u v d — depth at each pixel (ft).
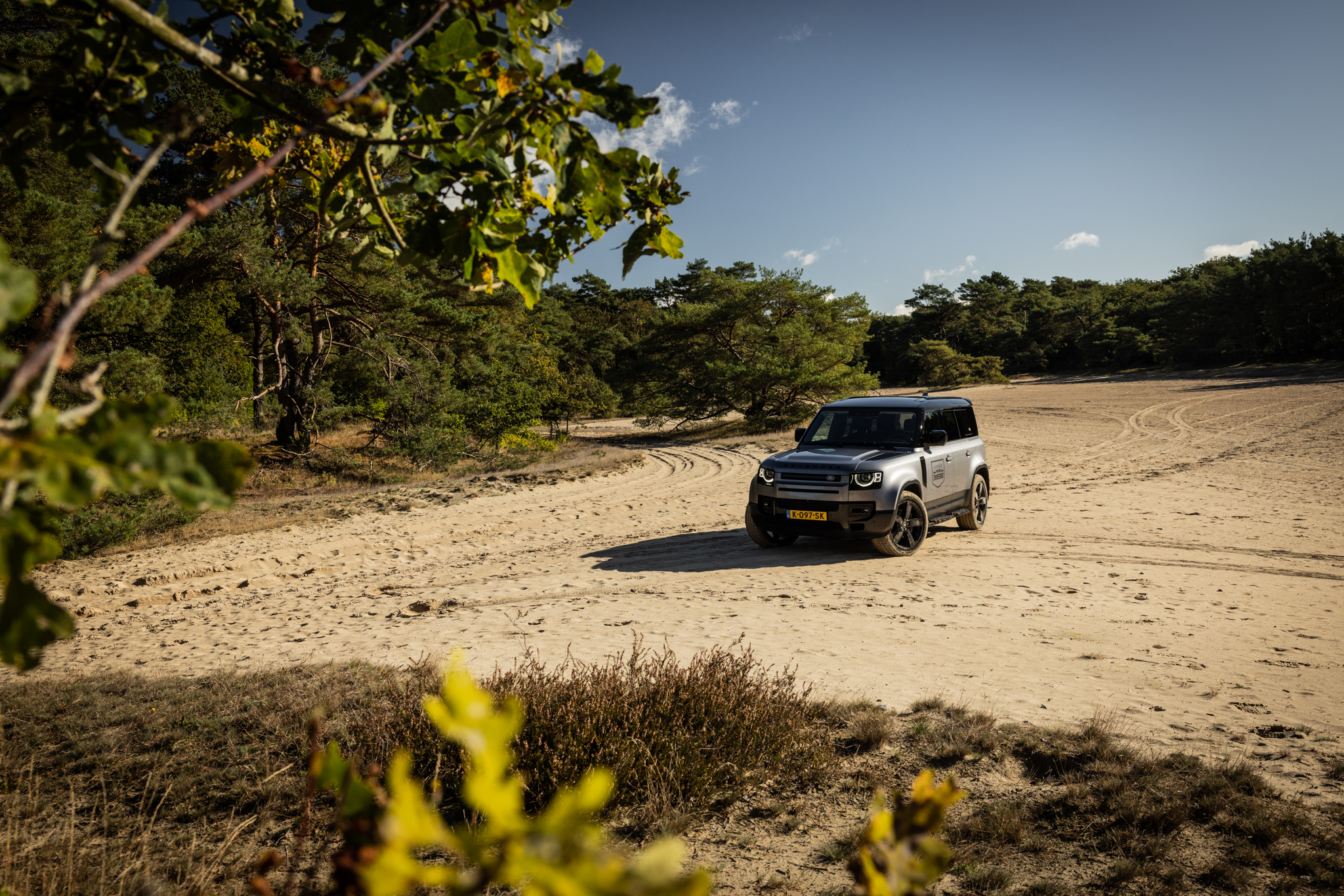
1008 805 12.50
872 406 37.60
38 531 2.23
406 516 51.49
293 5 5.43
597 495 59.16
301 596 32.94
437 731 13.65
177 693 18.65
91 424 2.20
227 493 2.24
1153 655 20.88
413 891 10.05
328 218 6.72
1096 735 14.70
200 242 64.34
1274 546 35.76
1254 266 241.14
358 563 39.45
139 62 4.85
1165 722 16.01
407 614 28.40
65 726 16.52
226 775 13.82
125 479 2.14
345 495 61.21
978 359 281.74
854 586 29.17
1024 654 21.02
